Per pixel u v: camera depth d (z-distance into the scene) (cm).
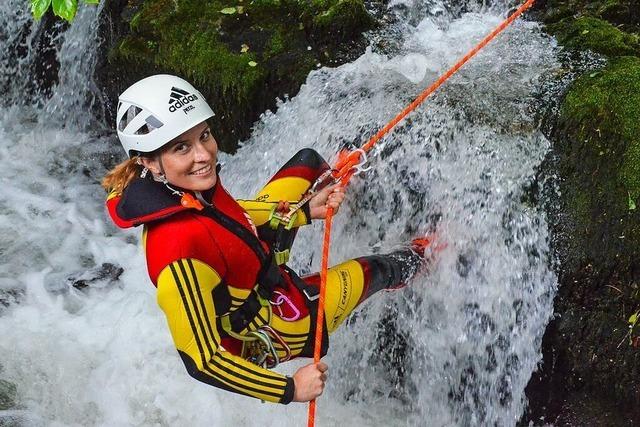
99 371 379
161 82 249
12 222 483
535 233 331
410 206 358
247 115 421
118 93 501
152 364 379
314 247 386
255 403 364
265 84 415
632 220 312
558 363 335
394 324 366
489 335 344
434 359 360
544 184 334
